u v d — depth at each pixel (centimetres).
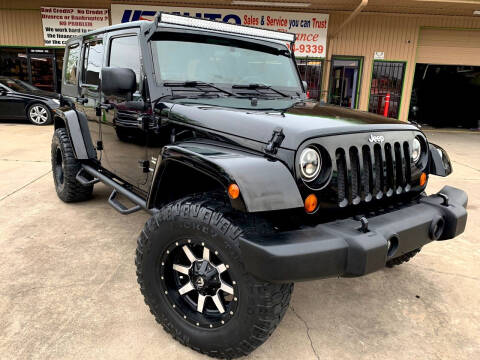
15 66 1327
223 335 203
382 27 1289
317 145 200
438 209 238
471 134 1321
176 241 212
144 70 273
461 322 256
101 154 365
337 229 194
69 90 436
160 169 227
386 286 300
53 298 265
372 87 1336
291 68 352
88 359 211
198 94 281
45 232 374
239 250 188
